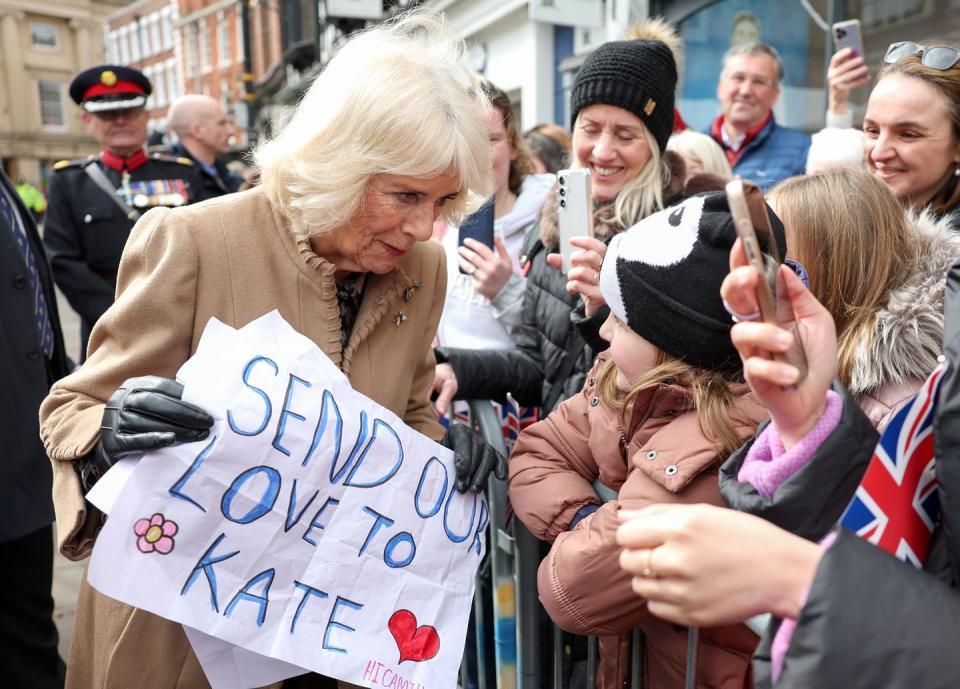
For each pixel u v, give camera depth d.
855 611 0.66
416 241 1.22
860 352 1.11
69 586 3.15
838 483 0.84
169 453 1.08
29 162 38.25
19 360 1.98
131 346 1.19
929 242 1.21
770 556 0.69
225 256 1.23
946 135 1.74
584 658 1.74
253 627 1.16
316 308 1.27
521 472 1.41
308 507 1.19
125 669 1.26
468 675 1.93
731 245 1.11
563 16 5.86
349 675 1.21
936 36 3.94
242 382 1.13
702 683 1.19
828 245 1.20
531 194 2.59
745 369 0.76
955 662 0.65
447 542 1.32
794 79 5.16
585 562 1.16
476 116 1.21
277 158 1.21
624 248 1.19
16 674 2.07
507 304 2.17
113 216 3.66
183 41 34.78
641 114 1.91
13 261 2.00
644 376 1.18
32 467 1.99
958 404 0.77
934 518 0.86
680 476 1.08
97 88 3.66
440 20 1.29
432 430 1.51
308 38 16.30
